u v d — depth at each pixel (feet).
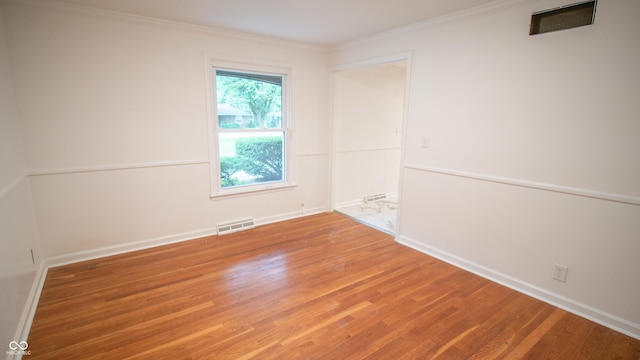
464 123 9.46
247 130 12.88
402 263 10.21
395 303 7.95
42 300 7.82
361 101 16.02
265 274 9.34
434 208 10.64
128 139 10.32
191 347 6.33
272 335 6.72
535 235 8.21
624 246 6.83
